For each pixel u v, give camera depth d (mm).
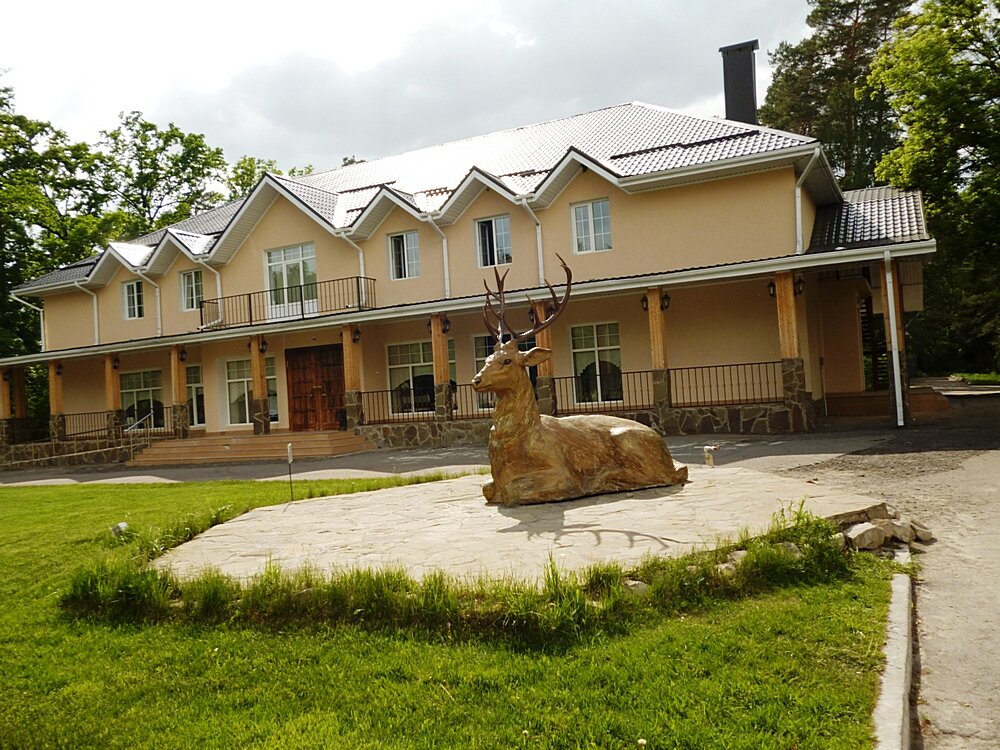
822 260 14602
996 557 5625
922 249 13945
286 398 23344
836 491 7098
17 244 32344
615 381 19047
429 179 23469
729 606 4539
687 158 17766
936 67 20859
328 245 22719
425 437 19000
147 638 4992
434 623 4559
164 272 25703
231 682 4242
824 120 38719
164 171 40438
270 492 11172
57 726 3936
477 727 3473
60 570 7070
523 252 19953
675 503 6949
